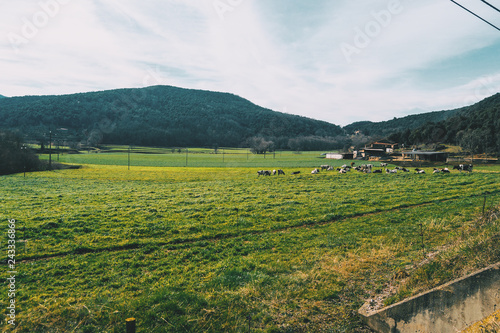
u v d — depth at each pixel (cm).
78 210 2283
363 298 884
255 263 1220
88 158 10888
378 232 1638
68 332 731
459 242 1080
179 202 2691
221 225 1856
